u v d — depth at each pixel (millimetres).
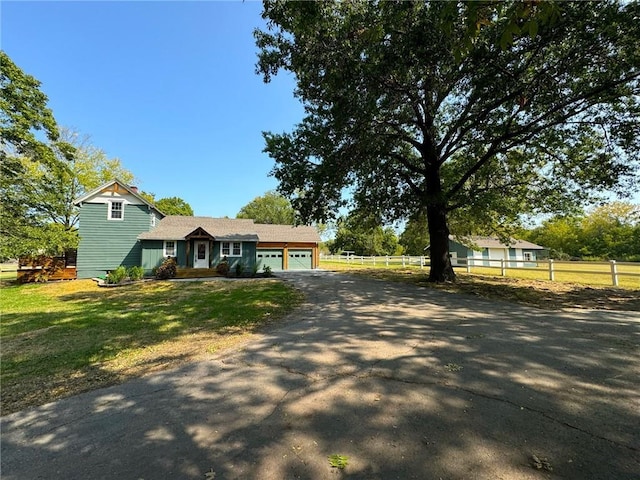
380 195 13344
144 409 3219
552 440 2326
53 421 3082
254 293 11398
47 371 4520
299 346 5082
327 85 8766
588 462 2064
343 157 10477
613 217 36344
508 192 12953
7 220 13758
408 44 7273
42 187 15258
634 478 1898
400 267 25078
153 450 2479
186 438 2621
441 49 7137
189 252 20422
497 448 2260
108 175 26000
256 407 3113
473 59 7672
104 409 3277
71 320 7855
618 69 7805
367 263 32375
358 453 2285
